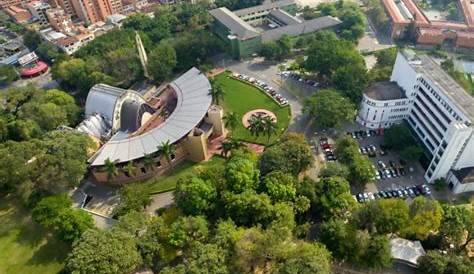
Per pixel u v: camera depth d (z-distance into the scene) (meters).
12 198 158.25
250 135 198.12
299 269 104.19
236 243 115.62
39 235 141.12
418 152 171.25
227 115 198.38
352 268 124.31
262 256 117.69
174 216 137.75
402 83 192.62
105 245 113.56
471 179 155.50
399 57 192.75
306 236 135.25
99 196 168.00
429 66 182.25
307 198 140.50
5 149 151.62
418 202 130.12
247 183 140.00
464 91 164.00
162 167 180.12
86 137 171.00
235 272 115.69
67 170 150.38
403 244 127.81
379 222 127.75
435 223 125.94
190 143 178.38
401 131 180.62
